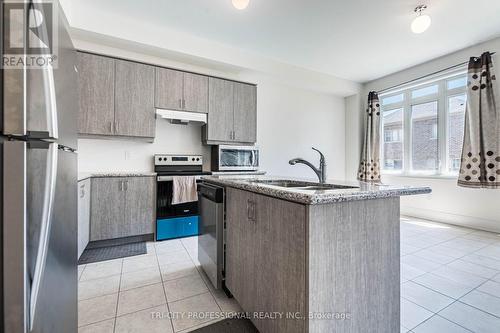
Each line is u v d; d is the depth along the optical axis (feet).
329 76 14.80
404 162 14.32
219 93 11.25
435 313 5.01
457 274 6.72
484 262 7.50
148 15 8.97
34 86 2.32
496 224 10.53
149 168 10.88
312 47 11.33
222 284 5.71
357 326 3.54
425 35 10.20
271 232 3.82
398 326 4.00
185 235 10.11
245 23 9.42
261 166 13.83
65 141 3.32
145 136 9.66
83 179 7.45
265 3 8.20
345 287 3.41
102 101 8.95
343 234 3.39
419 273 6.77
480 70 10.63
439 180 12.53
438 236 10.09
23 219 2.13
